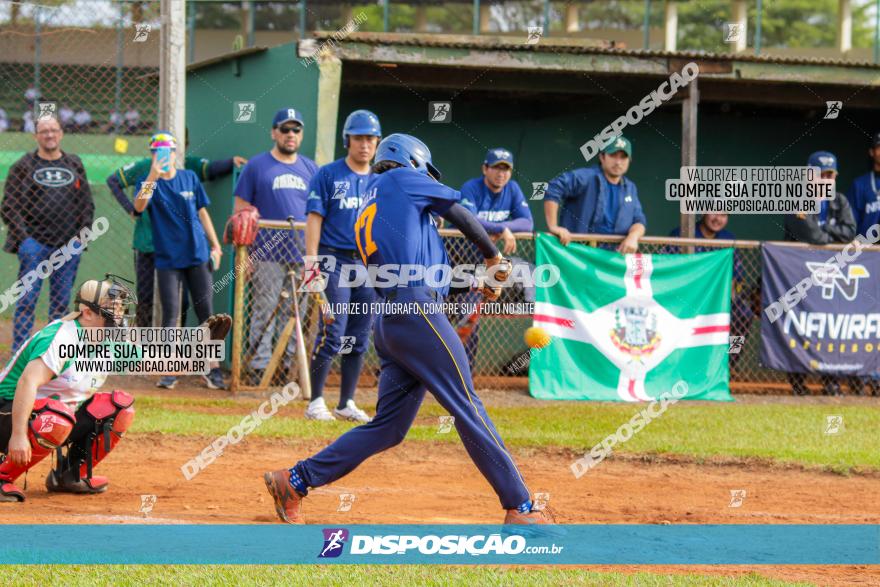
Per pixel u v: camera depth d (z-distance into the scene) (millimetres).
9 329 12539
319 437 8047
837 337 11234
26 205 10109
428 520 5688
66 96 14992
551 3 21141
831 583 4695
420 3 21438
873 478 7449
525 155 14289
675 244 11062
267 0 21828
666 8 20938
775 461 7766
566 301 10547
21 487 6344
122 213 13781
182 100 10906
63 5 14344
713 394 10828
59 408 5809
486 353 12062
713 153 14766
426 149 5496
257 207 10258
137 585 4328
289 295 10102
